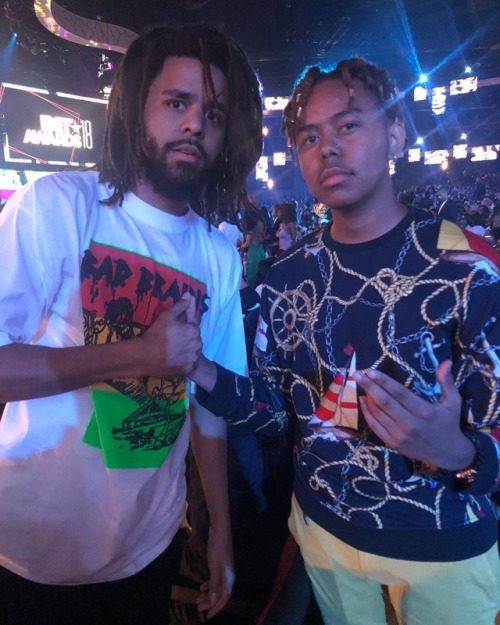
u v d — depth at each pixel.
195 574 2.02
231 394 1.21
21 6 7.70
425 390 1.06
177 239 1.25
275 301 1.29
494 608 1.17
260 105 1.38
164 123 1.15
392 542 1.13
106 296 1.13
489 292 1.01
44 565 1.14
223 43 1.23
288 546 1.54
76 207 1.10
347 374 1.14
